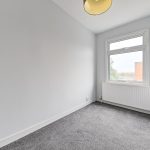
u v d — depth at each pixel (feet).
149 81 9.50
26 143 5.90
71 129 7.19
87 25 11.06
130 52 10.69
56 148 5.53
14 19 6.02
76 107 10.49
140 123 7.86
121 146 5.60
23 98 6.51
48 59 7.84
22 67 6.42
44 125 7.64
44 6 7.53
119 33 11.19
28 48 6.68
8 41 5.82
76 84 10.46
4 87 5.73
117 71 11.80
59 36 8.64
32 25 6.85
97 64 13.24
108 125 7.64
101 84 12.94
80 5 8.38
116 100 11.12
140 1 7.53
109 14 9.12
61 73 8.87
